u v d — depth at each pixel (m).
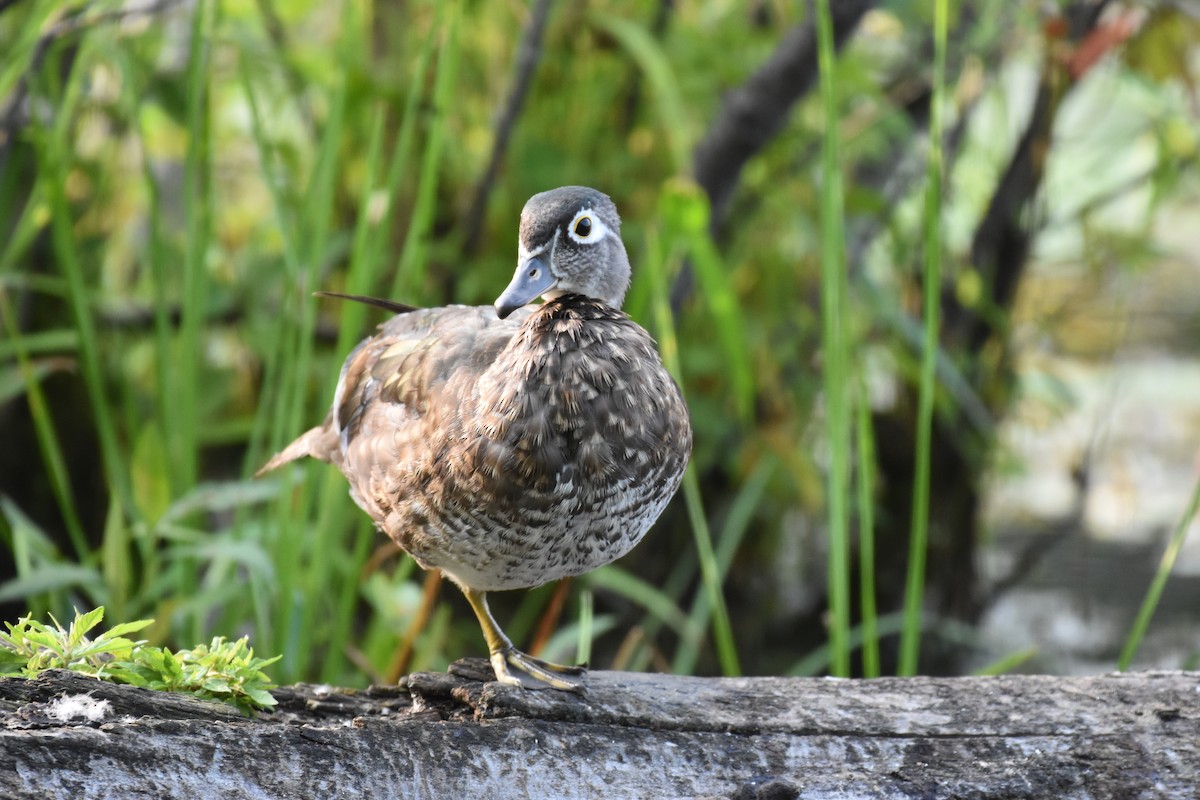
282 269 10.21
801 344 11.37
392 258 10.24
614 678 5.90
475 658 5.99
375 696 5.67
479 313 6.76
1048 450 14.95
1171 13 9.73
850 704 5.58
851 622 12.16
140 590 8.38
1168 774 5.16
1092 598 12.37
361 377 6.68
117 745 4.52
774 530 11.63
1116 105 12.45
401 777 4.90
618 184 10.78
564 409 5.68
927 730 5.40
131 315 10.36
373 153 7.67
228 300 10.18
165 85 9.77
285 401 7.62
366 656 8.62
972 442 11.95
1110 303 16.70
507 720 5.23
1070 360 16.09
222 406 10.52
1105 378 15.64
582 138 10.64
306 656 7.42
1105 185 13.30
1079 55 9.81
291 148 10.25
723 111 9.40
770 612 12.12
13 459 10.45
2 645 5.19
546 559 5.91
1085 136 12.15
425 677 5.54
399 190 10.16
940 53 7.04
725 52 10.62
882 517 11.90
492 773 5.05
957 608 12.23
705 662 11.40
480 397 5.75
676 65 10.55
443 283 10.36
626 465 5.77
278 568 7.47
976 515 12.27
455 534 5.87
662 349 9.69
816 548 12.51
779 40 10.48
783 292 11.15
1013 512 13.86
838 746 5.32
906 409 12.12
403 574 8.20
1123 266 12.62
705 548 7.57
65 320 10.25
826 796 5.08
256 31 10.38
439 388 5.95
